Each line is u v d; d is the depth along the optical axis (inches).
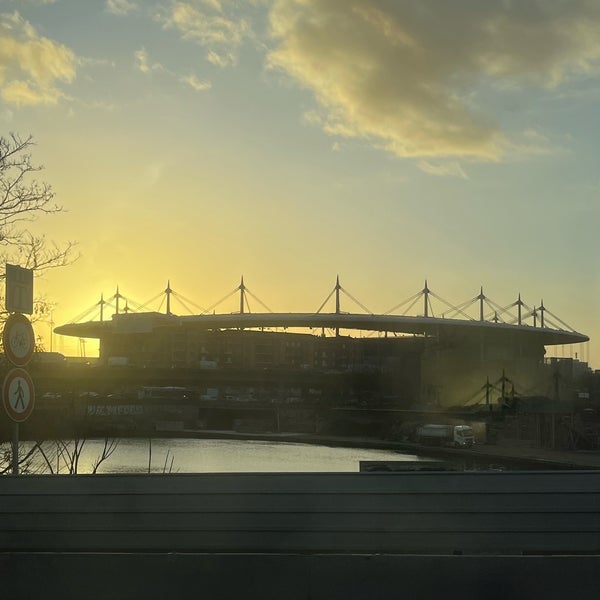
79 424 890.1
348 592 283.9
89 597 295.1
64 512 377.4
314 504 362.0
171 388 5285.4
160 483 374.9
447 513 353.4
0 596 298.2
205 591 290.8
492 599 277.4
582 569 275.0
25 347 424.5
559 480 352.2
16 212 624.7
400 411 4813.0
